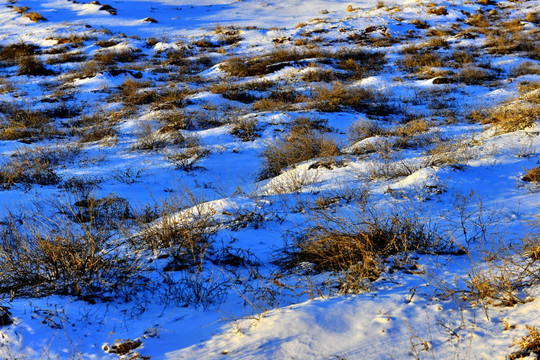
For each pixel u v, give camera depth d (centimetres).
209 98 1822
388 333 309
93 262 455
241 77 2353
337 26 3372
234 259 522
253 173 1074
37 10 4231
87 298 421
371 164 883
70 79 2453
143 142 1328
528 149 806
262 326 340
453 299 341
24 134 1485
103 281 443
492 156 798
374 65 2412
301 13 4156
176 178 1056
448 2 3791
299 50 2861
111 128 1516
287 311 357
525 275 351
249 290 439
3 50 3216
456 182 689
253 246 559
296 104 1720
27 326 349
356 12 3909
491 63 2331
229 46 3241
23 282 432
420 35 3170
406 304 345
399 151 994
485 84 1978
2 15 4097
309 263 482
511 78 2042
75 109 1861
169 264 507
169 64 2819
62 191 888
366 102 1738
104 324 377
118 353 329
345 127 1423
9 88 2288
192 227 562
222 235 594
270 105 1664
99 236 520
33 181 940
